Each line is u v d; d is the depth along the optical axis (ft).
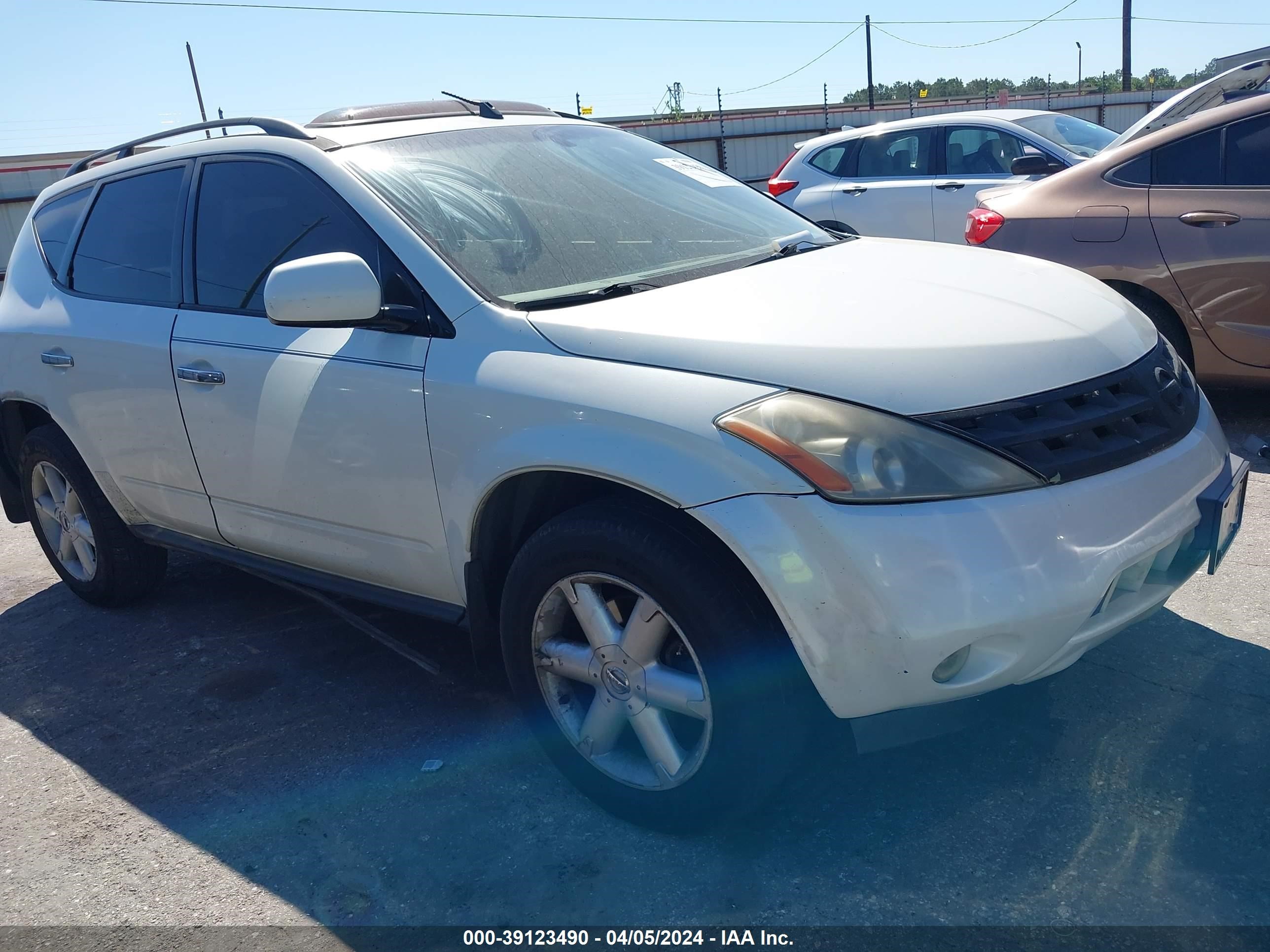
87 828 9.41
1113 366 8.22
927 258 10.29
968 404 7.36
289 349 10.11
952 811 8.39
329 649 12.38
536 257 9.63
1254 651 10.23
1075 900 7.34
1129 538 7.50
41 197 14.53
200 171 11.63
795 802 8.68
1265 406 18.24
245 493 10.96
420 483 9.18
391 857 8.55
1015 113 28.14
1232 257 16.06
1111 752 8.91
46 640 13.62
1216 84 17.31
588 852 8.36
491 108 12.05
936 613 6.91
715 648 7.46
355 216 9.86
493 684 11.19
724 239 10.86
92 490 13.34
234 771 10.06
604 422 7.80
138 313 11.90
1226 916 7.06
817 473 7.07
